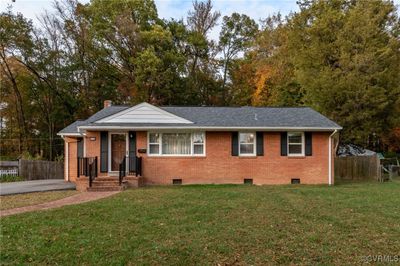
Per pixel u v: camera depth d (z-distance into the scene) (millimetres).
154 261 6680
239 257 6859
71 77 37094
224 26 42531
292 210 11016
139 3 37125
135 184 18203
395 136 34281
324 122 20609
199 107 23000
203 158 20250
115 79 38031
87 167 18156
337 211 10898
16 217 10031
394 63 26844
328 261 6652
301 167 20531
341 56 26531
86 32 36281
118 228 8828
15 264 6559
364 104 26125
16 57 34469
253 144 20500
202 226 8984
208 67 41031
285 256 6891
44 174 27156
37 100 37500
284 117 21391
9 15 33781
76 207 11477
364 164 25344
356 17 26750
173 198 13367
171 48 37250
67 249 7242
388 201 12883
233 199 13133
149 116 20062
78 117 37281
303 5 34531
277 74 36781
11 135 38000
